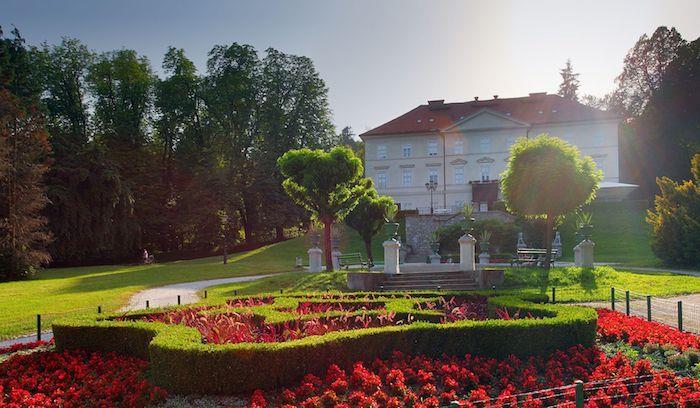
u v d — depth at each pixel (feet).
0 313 53.72
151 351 26.91
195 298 65.10
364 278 67.77
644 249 126.31
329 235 84.48
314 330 31.35
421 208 195.83
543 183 75.77
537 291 61.98
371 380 25.29
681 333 34.09
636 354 30.53
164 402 24.50
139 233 160.35
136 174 174.40
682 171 188.55
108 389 25.41
